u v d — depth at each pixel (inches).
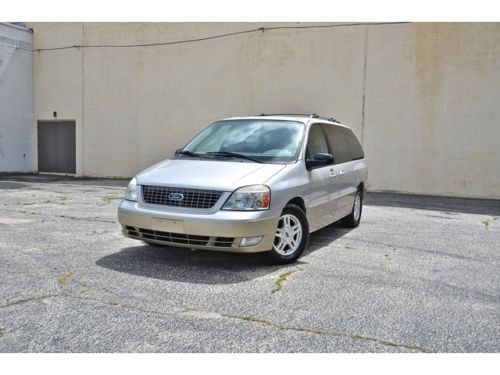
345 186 288.0
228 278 192.4
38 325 142.3
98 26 732.7
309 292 177.9
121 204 215.0
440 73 559.5
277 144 237.5
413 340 138.9
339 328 145.7
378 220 359.6
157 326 143.6
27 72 772.6
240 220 190.5
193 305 161.3
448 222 359.3
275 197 201.5
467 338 141.1
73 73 756.6
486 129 546.3
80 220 323.9
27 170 780.0
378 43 581.6
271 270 205.6
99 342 132.6
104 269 201.2
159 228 199.6
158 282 185.2
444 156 564.4
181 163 227.1
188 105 688.4
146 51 707.4
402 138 579.5
